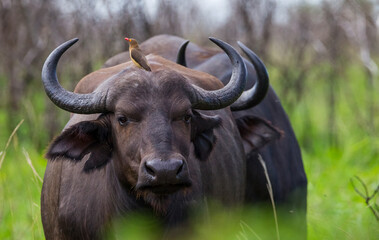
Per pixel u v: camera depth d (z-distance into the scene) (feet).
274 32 158.71
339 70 156.66
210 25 159.02
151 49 88.84
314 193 107.86
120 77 60.44
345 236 81.20
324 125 160.35
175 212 63.16
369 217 85.81
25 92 137.18
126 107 58.44
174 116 58.65
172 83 59.52
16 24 139.95
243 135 79.87
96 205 63.52
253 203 84.79
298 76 154.40
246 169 82.74
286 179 87.30
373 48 160.97
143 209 62.34
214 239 68.28
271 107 88.69
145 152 56.44
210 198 68.23
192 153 65.82
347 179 115.44
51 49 139.23
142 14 135.95
